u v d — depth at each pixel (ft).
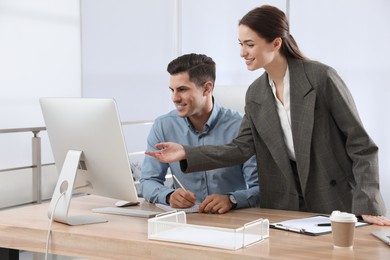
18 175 13.70
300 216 8.80
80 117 8.56
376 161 8.72
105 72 28.25
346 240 6.84
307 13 25.16
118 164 8.44
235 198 9.37
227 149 9.41
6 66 24.72
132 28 28.35
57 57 26.50
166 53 28.09
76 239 7.70
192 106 9.78
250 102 9.55
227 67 27.07
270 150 9.32
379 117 24.58
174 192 9.57
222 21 27.04
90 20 27.86
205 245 6.90
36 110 25.79
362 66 24.63
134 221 8.54
